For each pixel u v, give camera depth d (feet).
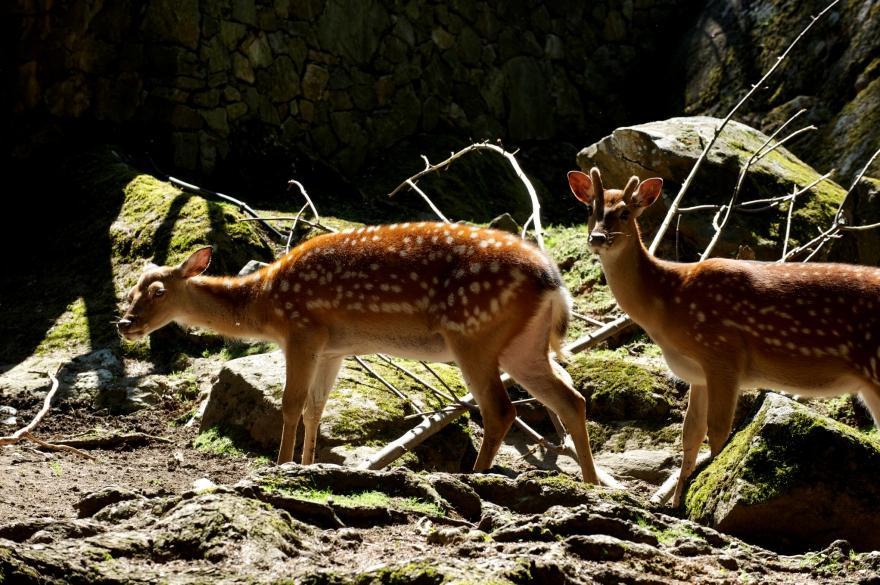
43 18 56.85
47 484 29.17
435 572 15.84
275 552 17.20
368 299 29.19
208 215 48.55
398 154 64.03
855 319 26.14
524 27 69.87
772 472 21.06
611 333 34.96
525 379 27.86
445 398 33.91
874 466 20.92
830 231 36.55
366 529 19.10
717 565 18.37
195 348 43.06
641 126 48.24
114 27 57.21
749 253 39.70
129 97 57.52
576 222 60.80
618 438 34.78
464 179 62.39
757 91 63.10
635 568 17.61
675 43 71.87
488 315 27.35
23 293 48.34
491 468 28.35
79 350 43.55
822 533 20.86
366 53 63.93
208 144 58.23
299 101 61.46
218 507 18.10
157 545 17.48
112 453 34.83
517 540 18.38
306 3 61.82
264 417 34.99
